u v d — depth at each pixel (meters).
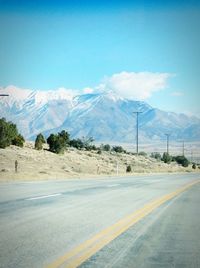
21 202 16.05
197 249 8.38
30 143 73.50
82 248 8.32
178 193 22.84
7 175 33.31
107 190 23.30
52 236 9.46
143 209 14.88
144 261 7.38
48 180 31.72
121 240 9.21
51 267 6.86
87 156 76.81
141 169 78.12
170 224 11.62
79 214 13.09
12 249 8.10
